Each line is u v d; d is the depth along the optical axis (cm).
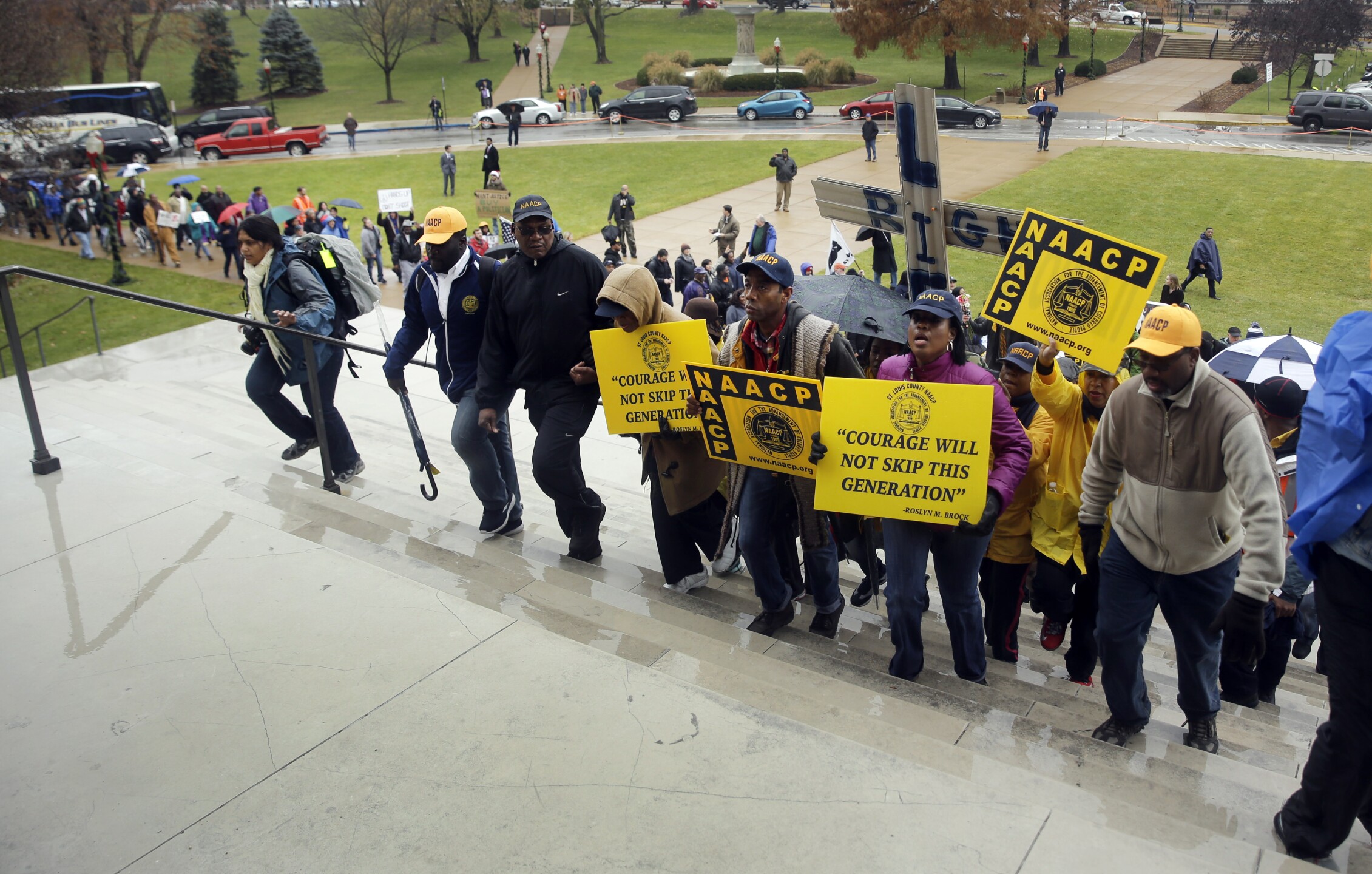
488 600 441
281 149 4091
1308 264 2292
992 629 530
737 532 585
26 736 337
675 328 484
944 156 3500
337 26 6675
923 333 408
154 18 5138
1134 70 5556
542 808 296
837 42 6519
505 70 6053
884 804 293
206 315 618
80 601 419
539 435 536
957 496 409
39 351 1873
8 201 2616
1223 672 505
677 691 352
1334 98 3719
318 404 618
